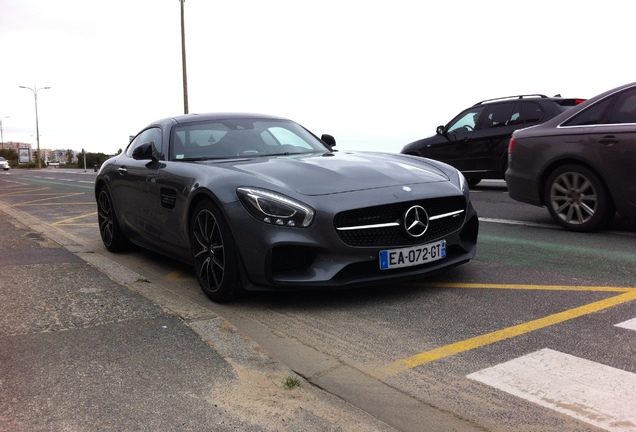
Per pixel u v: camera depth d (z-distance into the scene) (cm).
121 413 228
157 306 367
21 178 3014
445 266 392
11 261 514
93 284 424
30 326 331
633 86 570
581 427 217
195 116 535
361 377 269
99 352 291
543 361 276
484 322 336
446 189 396
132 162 543
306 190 368
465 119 1129
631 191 555
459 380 261
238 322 354
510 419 225
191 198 409
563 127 612
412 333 323
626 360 274
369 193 370
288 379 256
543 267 464
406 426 223
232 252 372
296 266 365
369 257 362
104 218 616
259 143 491
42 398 242
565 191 616
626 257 488
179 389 249
